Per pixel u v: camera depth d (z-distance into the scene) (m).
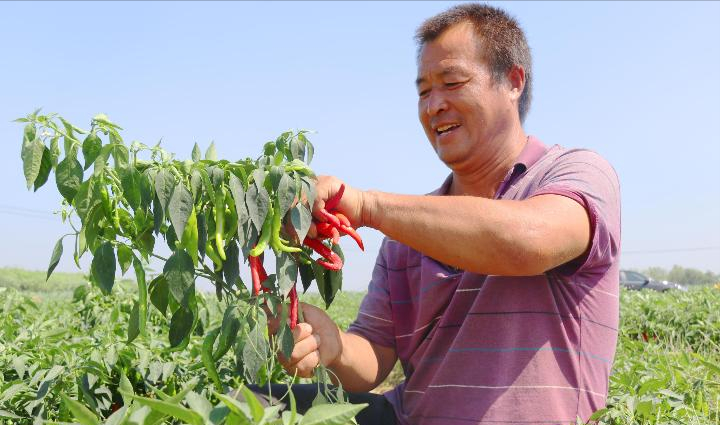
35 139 1.88
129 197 1.87
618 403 2.71
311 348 2.27
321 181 2.07
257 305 1.99
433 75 2.64
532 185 2.48
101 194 1.90
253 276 1.98
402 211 2.07
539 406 2.28
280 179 1.92
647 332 8.73
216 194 1.92
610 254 2.37
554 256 2.10
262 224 1.95
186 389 1.47
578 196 2.21
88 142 1.90
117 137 1.90
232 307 1.98
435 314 2.58
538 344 2.32
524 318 2.34
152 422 1.49
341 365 2.62
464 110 2.61
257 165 2.04
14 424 2.78
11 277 33.31
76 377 2.92
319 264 2.23
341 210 2.09
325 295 2.31
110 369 3.09
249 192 1.89
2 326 3.97
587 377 2.36
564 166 2.41
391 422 2.67
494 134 2.65
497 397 2.30
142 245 2.00
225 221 1.99
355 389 2.73
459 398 2.38
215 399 3.35
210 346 2.10
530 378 2.30
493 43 2.62
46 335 3.83
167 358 3.86
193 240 1.92
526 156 2.60
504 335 2.35
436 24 2.66
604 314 2.42
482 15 2.66
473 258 2.05
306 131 2.17
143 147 1.90
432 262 2.61
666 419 2.78
